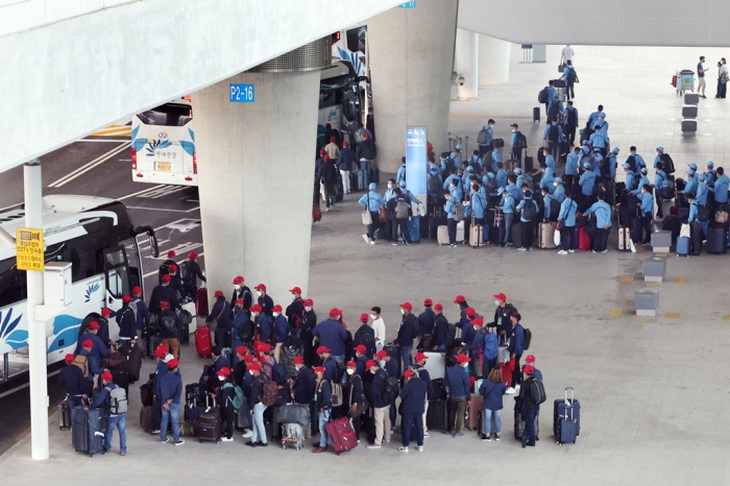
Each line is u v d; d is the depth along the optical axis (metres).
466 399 31.23
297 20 27.48
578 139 64.00
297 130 37.34
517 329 33.81
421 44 56.38
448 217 47.47
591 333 38.44
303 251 38.69
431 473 29.36
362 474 29.36
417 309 40.56
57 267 29.11
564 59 81.94
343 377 31.89
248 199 37.53
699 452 30.39
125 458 30.30
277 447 30.95
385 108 57.84
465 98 74.75
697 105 71.50
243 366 31.59
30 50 19.05
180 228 49.66
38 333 29.66
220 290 38.31
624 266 44.97
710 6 49.75
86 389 31.19
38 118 19.33
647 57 89.06
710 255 45.97
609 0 50.88
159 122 52.03
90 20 20.42
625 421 32.12
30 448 30.86
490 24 52.66
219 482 28.95
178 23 22.83
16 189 54.38
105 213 36.69
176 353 36.22
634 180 49.59
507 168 55.25
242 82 36.53
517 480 28.94
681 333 38.41
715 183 47.19
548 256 46.28
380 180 57.09
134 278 38.16
